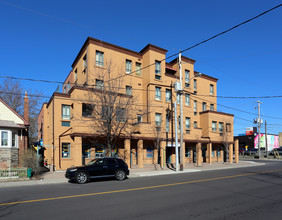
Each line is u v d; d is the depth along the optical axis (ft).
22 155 59.62
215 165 93.40
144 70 86.63
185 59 99.09
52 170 66.59
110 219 21.44
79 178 45.39
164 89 87.45
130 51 84.79
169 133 85.46
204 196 31.63
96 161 48.93
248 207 25.82
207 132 100.32
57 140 68.33
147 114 81.76
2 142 60.54
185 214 23.04
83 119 65.26
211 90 116.16
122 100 66.28
